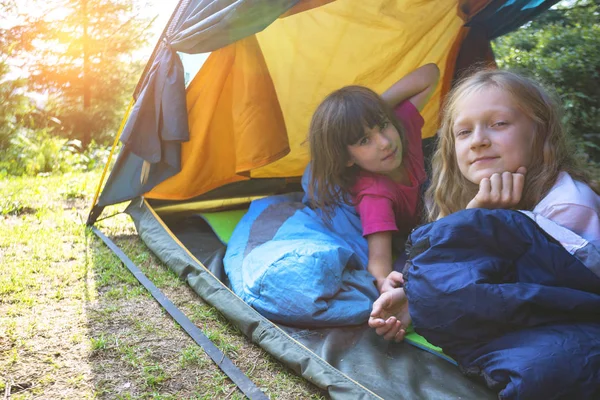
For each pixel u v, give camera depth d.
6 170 7.37
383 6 3.47
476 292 1.65
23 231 3.76
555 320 1.61
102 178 3.86
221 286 2.55
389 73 3.82
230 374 1.95
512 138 1.85
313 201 2.86
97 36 13.80
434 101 3.98
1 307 2.51
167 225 3.72
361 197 2.68
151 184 3.53
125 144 3.32
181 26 3.16
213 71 3.33
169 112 3.23
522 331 1.62
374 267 2.47
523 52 6.30
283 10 2.65
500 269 1.73
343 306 2.21
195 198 3.94
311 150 2.80
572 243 1.67
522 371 1.48
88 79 13.85
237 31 2.80
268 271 2.33
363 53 3.67
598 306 1.59
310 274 2.25
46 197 5.12
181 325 2.33
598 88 5.66
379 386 1.80
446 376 1.86
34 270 2.99
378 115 2.63
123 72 14.16
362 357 1.99
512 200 1.82
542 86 1.97
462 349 1.74
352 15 3.46
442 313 1.73
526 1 3.79
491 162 1.87
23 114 9.53
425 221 2.55
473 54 3.98
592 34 6.02
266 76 3.43
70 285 2.79
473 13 3.77
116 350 2.14
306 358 1.94
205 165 3.63
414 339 2.10
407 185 2.81
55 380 1.92
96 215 3.92
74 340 2.21
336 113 2.64
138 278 2.85
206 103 3.41
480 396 1.73
